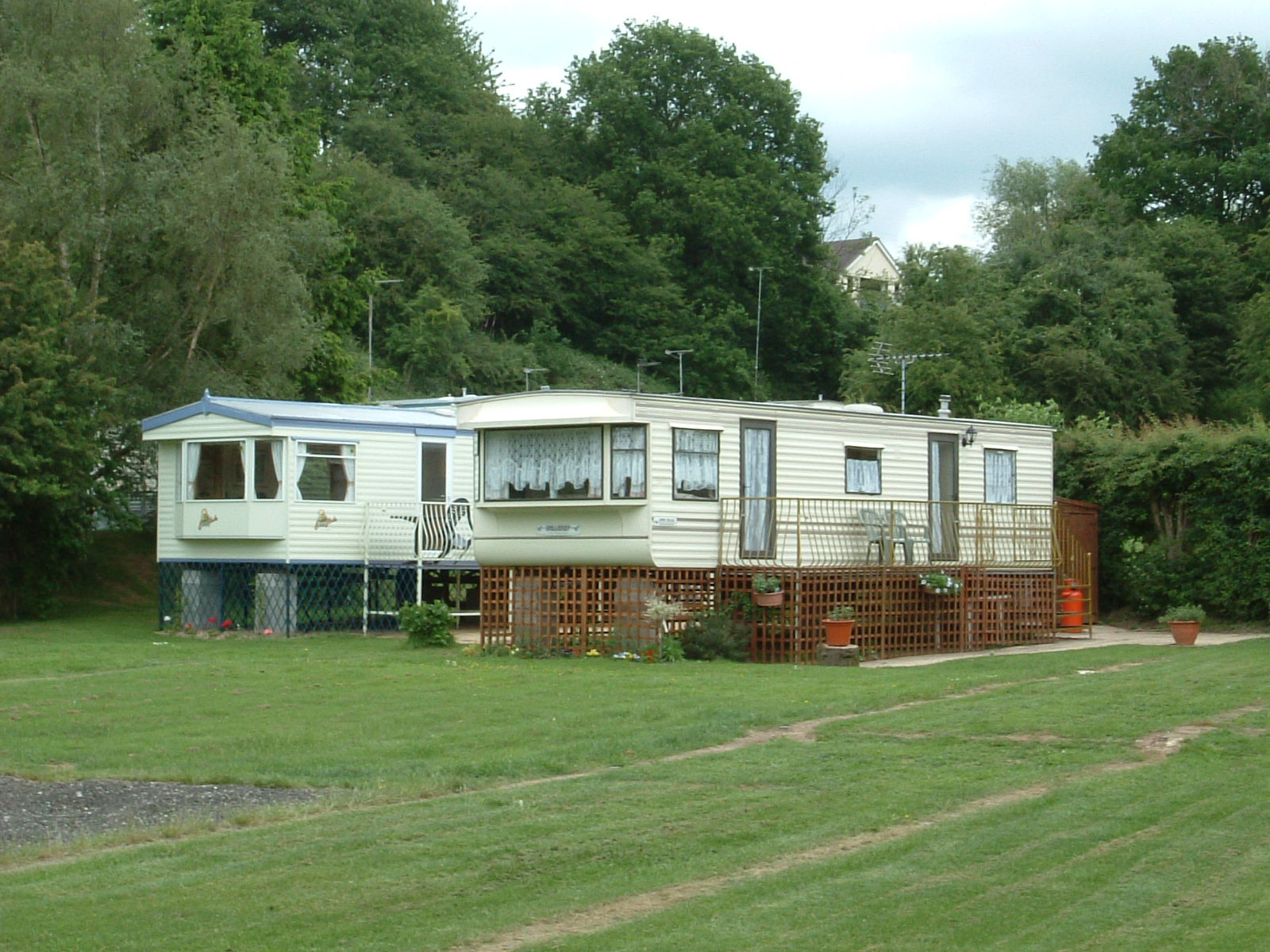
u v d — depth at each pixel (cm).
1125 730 1295
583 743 1283
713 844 891
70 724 1447
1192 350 5681
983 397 5138
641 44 7212
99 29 3456
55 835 975
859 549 2320
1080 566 2822
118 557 3712
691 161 6988
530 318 6731
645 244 6938
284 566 2681
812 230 7112
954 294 5688
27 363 2809
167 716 1494
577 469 2120
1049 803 995
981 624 2445
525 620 2180
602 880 811
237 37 4084
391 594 2780
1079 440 2991
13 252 2959
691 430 2125
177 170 3469
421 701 1579
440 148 7050
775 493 2231
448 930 721
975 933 704
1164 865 826
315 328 3691
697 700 1552
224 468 2766
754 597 2147
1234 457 2677
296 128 4350
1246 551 2662
